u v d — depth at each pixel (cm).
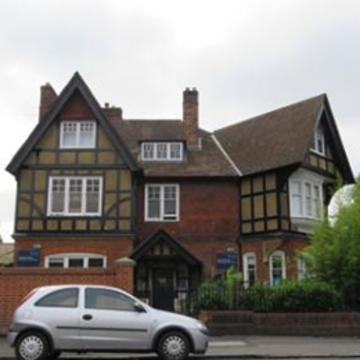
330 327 1759
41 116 2728
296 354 1341
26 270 1744
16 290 1730
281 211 2514
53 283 1736
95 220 2461
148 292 2483
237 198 2708
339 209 1975
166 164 2750
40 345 1188
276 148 2673
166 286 2520
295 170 2500
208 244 2636
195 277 2534
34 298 1228
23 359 1181
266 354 1334
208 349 1420
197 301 1823
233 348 1440
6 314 1712
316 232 1966
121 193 2495
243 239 2631
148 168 2720
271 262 2519
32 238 2439
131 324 1205
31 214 2467
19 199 2484
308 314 1769
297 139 2616
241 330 1736
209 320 1733
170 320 1219
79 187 2509
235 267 2577
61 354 1386
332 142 2831
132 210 2477
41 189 2495
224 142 3062
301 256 2000
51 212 2475
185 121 2934
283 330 1745
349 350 1416
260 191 2617
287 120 2833
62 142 2553
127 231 2448
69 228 2453
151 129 3005
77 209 2484
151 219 2664
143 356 1347
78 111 2572
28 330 1196
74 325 1198
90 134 2562
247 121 3119
